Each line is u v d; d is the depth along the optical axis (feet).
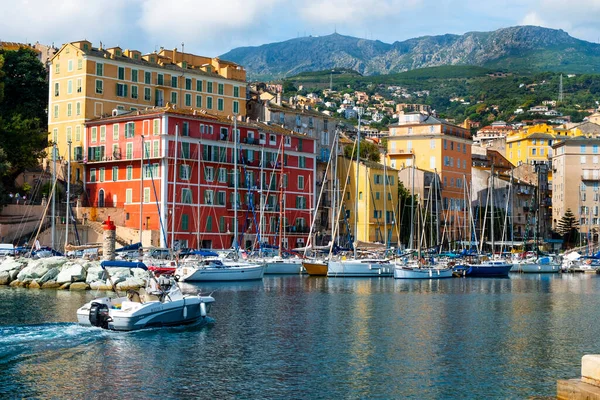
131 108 466.70
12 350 160.76
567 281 393.50
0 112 459.73
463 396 132.98
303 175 488.85
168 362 153.17
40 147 428.56
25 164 410.72
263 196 460.96
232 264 340.18
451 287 333.21
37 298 246.68
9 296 252.42
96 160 436.76
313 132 550.77
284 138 476.95
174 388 134.82
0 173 368.07
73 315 205.05
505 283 368.89
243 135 453.17
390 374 146.92
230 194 443.73
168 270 323.98
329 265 374.02
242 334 184.34
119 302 188.85
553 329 201.16
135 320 179.11
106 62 456.86
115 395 130.31
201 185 427.74
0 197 376.68
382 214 535.60
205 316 198.70
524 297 288.30
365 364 154.71
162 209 409.69
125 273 285.84
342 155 542.16
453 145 629.51
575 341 183.01
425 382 141.49
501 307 250.37
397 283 347.36
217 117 446.19
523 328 202.49
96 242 397.60
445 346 174.50
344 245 504.02
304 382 140.15
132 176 423.64
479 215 576.61
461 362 157.99
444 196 612.70
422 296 283.38
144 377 141.59
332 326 199.21
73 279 281.54
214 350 164.96
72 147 451.53
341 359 158.71
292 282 335.06
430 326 203.00
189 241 420.77
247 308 232.73
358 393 133.90
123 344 168.55
